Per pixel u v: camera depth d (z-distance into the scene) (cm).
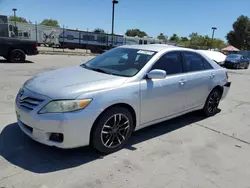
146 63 371
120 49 439
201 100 481
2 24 1838
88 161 309
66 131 283
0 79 782
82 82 317
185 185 276
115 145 337
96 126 306
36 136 295
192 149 365
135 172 294
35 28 3078
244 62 2120
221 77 518
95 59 440
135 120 356
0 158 301
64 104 282
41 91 300
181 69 425
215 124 484
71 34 3294
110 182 271
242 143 402
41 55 1989
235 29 6369
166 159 329
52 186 257
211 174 303
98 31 3675
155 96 369
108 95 308
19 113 313
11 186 252
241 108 625
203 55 491
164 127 448
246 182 292
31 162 298
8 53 1286
